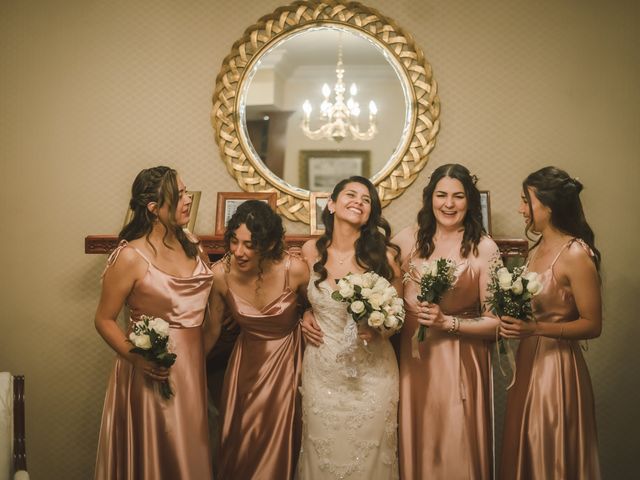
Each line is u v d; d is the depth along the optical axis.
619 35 4.31
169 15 4.45
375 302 3.12
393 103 4.33
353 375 3.26
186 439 3.21
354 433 3.26
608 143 4.30
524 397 3.34
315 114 4.35
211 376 4.16
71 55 4.46
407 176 4.29
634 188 4.28
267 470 3.52
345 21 4.36
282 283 3.48
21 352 4.39
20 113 4.45
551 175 3.35
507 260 4.25
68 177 4.43
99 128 4.44
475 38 4.36
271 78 4.37
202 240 3.92
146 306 3.23
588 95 4.32
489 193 4.14
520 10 4.36
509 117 4.34
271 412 3.56
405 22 4.37
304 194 4.32
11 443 3.06
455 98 4.35
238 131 4.37
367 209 3.47
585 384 3.32
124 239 3.29
